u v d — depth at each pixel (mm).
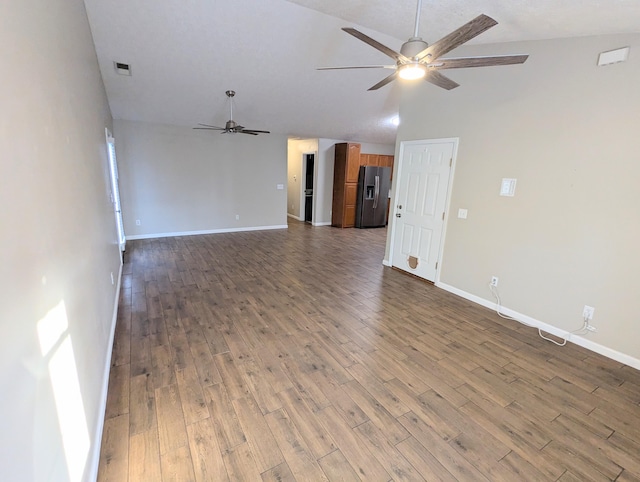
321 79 4832
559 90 2820
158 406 1966
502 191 3338
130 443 1700
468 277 3783
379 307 3516
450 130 3818
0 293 741
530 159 3078
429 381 2289
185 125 6367
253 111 5852
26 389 871
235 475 1549
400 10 2869
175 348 2598
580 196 2760
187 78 4500
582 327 2832
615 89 2498
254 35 3637
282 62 4250
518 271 3273
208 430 1804
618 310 2604
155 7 3135
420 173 4305
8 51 890
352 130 7422
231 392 2111
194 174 6719
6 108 851
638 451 1761
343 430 1837
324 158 8484
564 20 2420
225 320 3094
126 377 2229
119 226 4949
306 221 9430
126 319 3066
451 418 1950
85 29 2762
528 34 2832
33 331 944
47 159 1216
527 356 2645
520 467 1640
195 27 3451
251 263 4988
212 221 7133
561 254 2926
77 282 1529
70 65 1881
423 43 2074
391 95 5602
